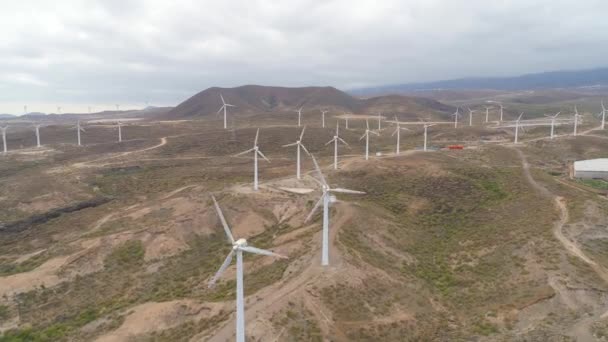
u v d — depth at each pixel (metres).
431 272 74.50
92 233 98.62
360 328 54.62
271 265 74.62
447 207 101.81
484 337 54.06
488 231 86.69
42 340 61.09
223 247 89.56
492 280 69.12
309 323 54.09
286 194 109.88
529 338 52.44
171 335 55.81
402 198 108.25
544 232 79.31
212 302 61.69
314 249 74.12
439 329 57.19
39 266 83.38
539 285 63.72
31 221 118.31
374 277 67.00
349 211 92.44
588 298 59.03
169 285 76.31
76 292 75.88
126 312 63.84
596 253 71.00
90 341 57.75
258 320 53.25
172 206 107.25
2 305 70.44
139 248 88.44
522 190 106.12
